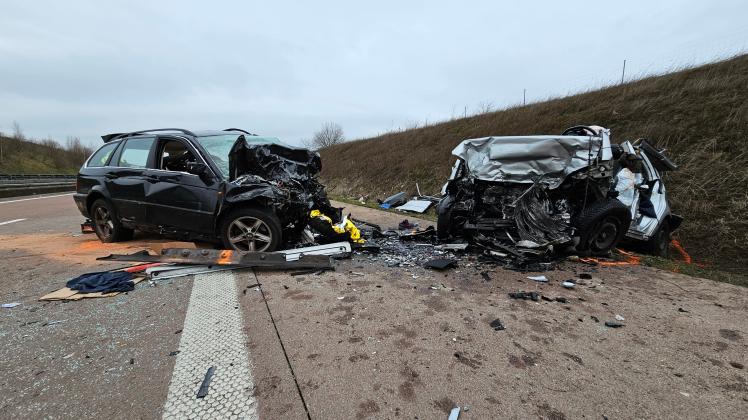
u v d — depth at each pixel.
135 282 3.52
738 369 2.12
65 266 4.11
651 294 3.29
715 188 7.34
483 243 4.84
